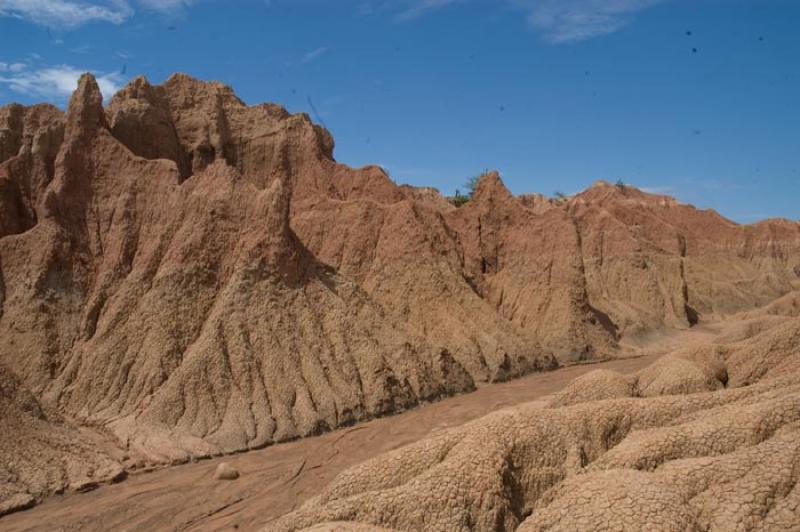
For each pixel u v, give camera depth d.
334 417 33.00
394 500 17.03
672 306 64.44
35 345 33.66
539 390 39.31
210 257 37.16
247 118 51.47
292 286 37.38
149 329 34.06
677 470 16.33
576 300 51.22
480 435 18.52
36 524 22.56
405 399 36.12
